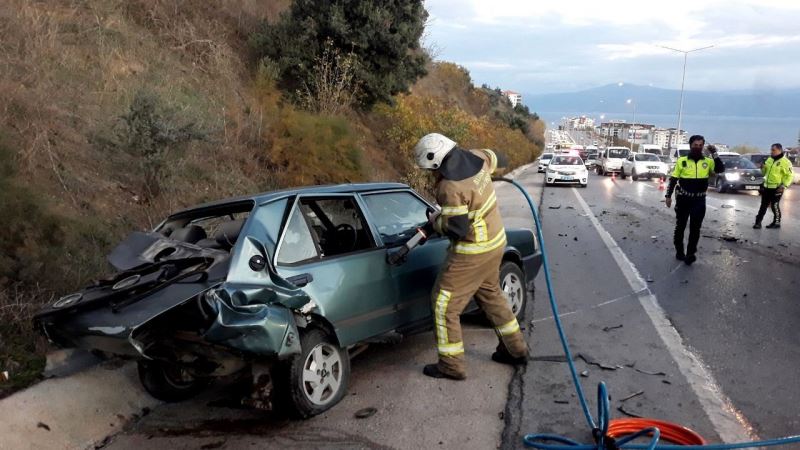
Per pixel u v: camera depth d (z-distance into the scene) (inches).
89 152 304.5
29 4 376.2
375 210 199.2
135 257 165.3
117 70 381.4
